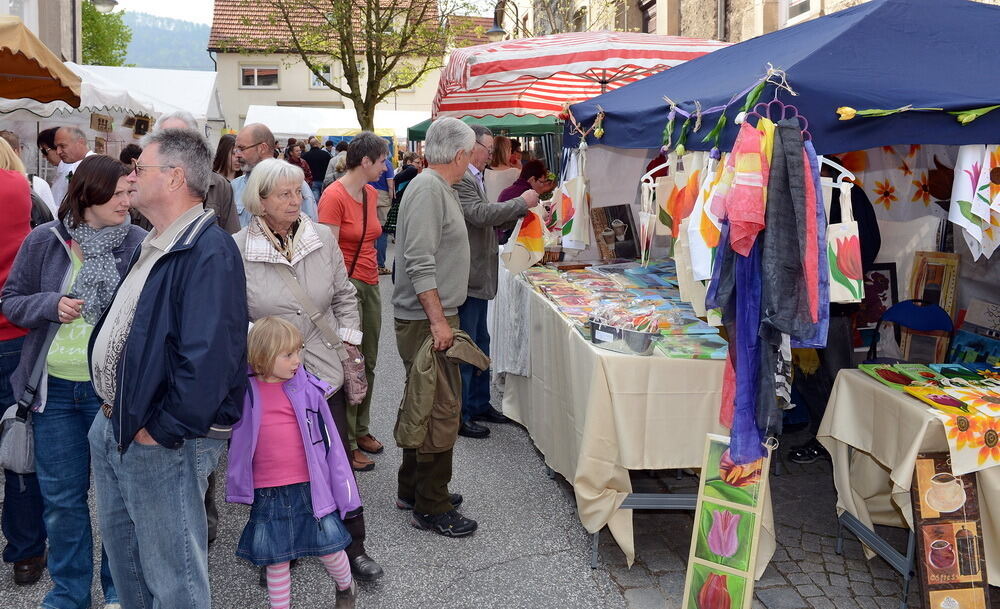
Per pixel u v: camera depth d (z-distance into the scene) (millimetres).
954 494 2744
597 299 4121
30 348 2564
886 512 3379
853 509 3211
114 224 2621
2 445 2664
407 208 3545
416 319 3760
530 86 6922
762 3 8711
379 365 6648
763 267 2484
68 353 2559
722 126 2764
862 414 3105
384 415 5266
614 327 3117
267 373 2498
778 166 2461
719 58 4051
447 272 3727
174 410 1885
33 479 2938
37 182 4523
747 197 2434
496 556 3324
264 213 2721
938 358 4133
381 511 3752
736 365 2621
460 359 3301
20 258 2621
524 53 5676
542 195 5766
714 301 2602
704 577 2805
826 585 3094
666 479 4191
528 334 4648
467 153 3633
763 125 2475
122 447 1954
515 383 5164
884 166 4516
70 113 6824
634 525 3658
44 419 2602
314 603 2957
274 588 2645
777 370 2713
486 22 20047
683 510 3809
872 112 2469
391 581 3105
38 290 2617
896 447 2855
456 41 19891
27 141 7098
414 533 3527
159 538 2080
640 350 3049
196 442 2102
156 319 1940
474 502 3889
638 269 5035
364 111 20078
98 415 2172
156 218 2037
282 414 2572
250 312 2729
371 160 4062
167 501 2068
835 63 2715
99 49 41031
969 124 2547
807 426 5000
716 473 2824
